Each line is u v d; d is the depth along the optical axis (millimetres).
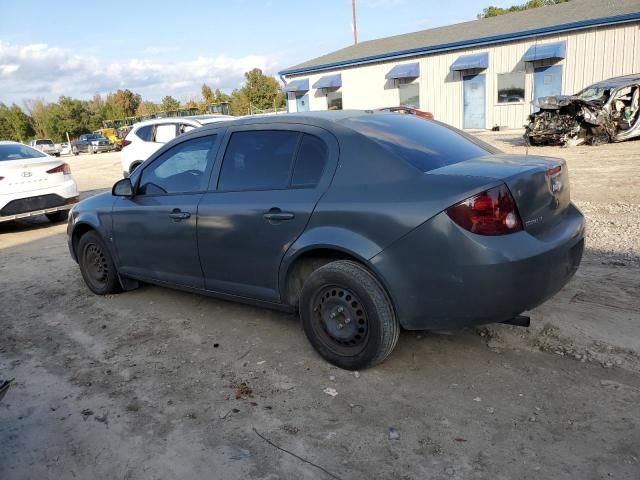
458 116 24188
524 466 2602
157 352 4086
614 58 19531
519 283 3018
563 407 3045
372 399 3256
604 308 4195
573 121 14586
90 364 3961
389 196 3250
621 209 7434
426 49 24094
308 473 2660
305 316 3693
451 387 3320
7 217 9008
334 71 28547
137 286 5438
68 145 52250
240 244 3969
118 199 5047
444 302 3135
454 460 2680
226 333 4348
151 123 11617
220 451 2861
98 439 3035
